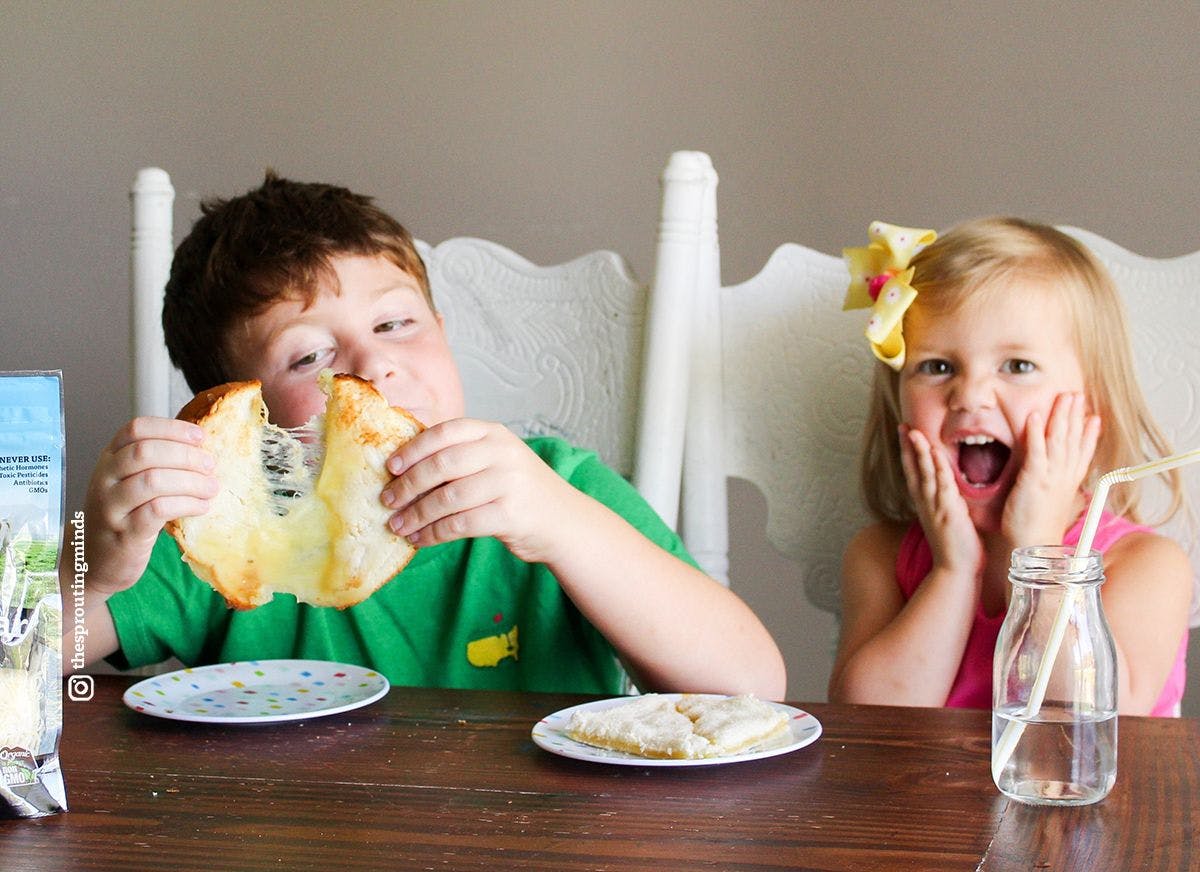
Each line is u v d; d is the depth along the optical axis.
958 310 1.41
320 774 0.74
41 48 2.55
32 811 0.66
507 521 0.91
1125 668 1.31
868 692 1.42
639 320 1.48
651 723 0.78
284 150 2.54
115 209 2.55
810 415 1.50
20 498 0.67
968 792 0.69
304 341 1.19
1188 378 1.40
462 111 2.49
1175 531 1.42
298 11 2.51
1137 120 2.23
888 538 1.52
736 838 0.62
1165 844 0.61
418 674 1.24
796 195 2.38
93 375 2.57
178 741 0.81
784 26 2.36
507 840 0.62
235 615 1.25
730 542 2.46
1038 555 0.70
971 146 2.30
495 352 1.54
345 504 0.85
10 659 0.66
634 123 2.44
